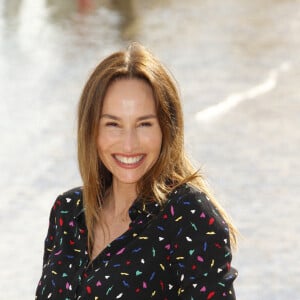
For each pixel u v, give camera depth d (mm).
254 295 9695
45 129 17469
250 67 23984
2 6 35844
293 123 17922
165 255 3658
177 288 3678
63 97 20438
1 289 10000
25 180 14188
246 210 12586
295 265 10508
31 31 30125
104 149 3816
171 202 3693
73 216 4039
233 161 15125
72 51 26594
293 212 12500
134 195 3908
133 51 3781
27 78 22516
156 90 3721
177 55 25719
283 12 33812
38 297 3977
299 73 23281
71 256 3945
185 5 35406
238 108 19328
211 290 3551
